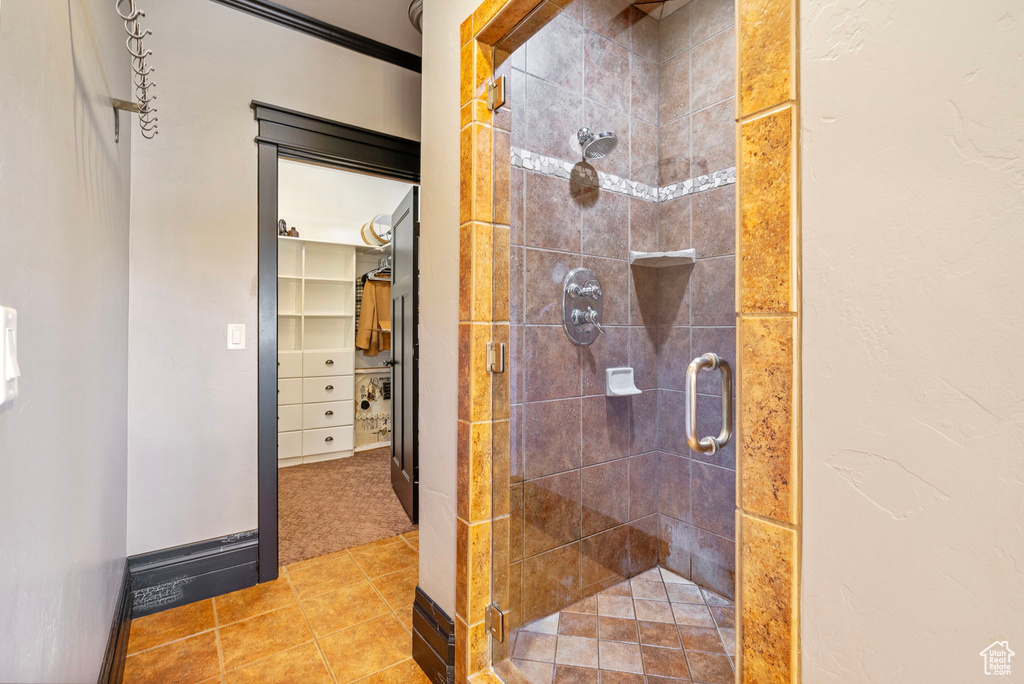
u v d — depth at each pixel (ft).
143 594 5.87
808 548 1.96
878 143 1.74
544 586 4.62
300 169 14.08
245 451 6.63
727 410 3.88
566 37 4.57
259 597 6.32
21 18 2.11
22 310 2.08
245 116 6.65
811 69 1.93
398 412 10.11
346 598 6.32
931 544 1.62
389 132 7.87
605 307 4.53
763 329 2.09
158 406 6.07
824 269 1.90
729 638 3.82
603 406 4.49
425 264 5.24
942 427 1.59
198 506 6.32
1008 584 1.45
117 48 4.91
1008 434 1.46
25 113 2.15
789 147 1.99
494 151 4.49
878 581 1.75
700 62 4.06
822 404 1.91
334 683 4.76
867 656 1.78
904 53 1.67
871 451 1.76
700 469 4.04
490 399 4.47
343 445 14.02
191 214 6.29
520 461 4.65
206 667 4.94
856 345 1.80
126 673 4.82
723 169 3.94
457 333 4.60
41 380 2.33
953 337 1.56
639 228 4.37
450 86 4.76
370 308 14.67
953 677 1.56
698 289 4.09
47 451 2.40
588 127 4.56
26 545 2.06
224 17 6.51
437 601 4.90
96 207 3.80
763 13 2.10
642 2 4.34
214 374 6.43
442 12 4.92
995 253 1.48
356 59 7.55
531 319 4.69
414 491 8.81
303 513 9.37
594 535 4.47
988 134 1.49
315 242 13.60
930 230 1.61
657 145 4.33
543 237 4.73
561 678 4.34
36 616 2.18
